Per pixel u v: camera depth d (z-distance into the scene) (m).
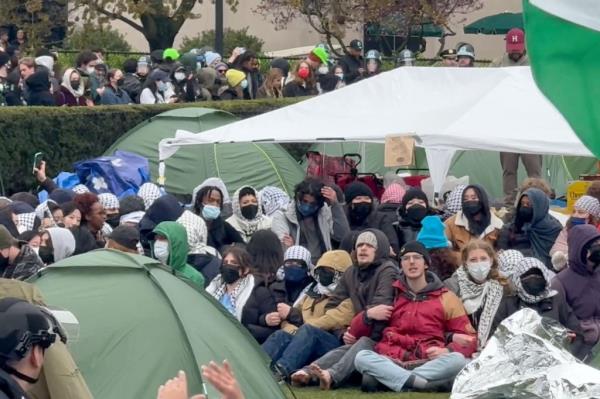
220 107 26.03
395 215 17.02
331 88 28.33
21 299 7.50
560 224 16.19
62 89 25.36
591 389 7.61
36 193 22.84
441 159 20.36
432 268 14.49
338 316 13.75
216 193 17.05
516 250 15.34
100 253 12.25
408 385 12.97
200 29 44.44
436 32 38.31
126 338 11.43
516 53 21.78
